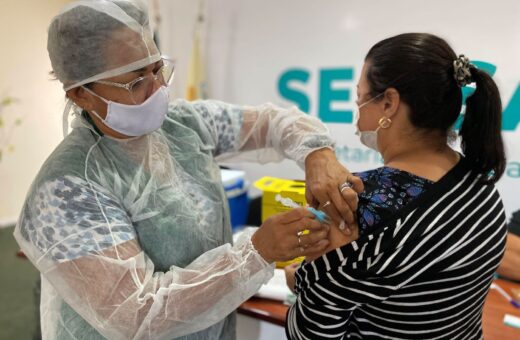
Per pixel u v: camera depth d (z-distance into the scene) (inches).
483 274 27.6
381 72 27.4
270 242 29.7
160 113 34.2
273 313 46.7
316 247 27.2
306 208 30.0
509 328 44.3
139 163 35.8
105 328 29.2
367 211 26.0
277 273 53.4
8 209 159.9
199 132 41.9
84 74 31.4
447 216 25.4
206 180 39.8
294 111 46.1
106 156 34.9
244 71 94.7
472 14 69.5
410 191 26.1
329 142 40.1
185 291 30.1
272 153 48.4
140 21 32.7
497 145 27.0
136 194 34.4
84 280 29.0
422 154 28.2
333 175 33.0
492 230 27.0
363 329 29.7
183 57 102.7
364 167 82.2
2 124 152.5
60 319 36.2
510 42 67.3
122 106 32.2
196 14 98.0
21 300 103.8
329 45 83.4
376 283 25.4
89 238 29.4
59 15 31.3
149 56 31.7
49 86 161.3
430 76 26.0
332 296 26.7
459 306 27.7
